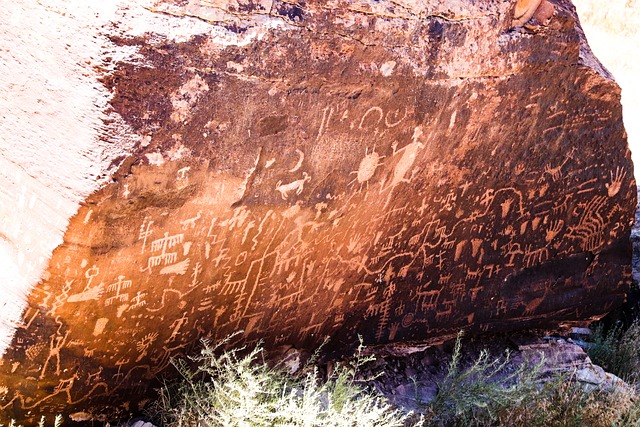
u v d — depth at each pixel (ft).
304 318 10.33
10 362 7.88
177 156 7.40
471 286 12.10
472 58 9.59
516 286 12.66
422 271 11.32
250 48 7.54
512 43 9.98
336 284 10.32
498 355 13.33
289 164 8.43
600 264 13.52
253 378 8.87
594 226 13.01
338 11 8.11
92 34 6.84
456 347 11.74
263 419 8.89
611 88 11.48
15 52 7.34
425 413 11.26
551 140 11.39
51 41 7.06
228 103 7.58
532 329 13.83
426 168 10.09
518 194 11.60
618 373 14.53
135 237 7.58
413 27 8.84
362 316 11.11
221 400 8.90
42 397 8.32
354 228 9.84
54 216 7.27
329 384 9.91
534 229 12.25
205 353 9.25
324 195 9.04
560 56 10.62
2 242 7.77
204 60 7.30
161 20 7.07
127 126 7.03
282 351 10.59
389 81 8.81
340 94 8.45
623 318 15.96
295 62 7.91
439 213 10.83
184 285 8.45
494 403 11.46
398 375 12.30
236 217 8.31
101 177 7.02
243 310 9.43
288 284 9.67
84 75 6.91
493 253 12.00
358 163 9.14
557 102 11.04
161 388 9.26
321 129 8.50
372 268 10.62
